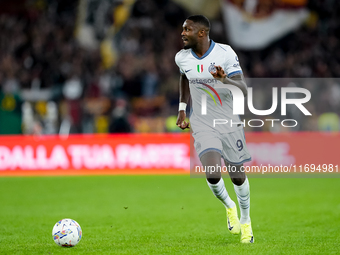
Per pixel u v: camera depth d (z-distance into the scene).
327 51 46.03
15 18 47.94
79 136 31.47
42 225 15.94
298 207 19.36
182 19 46.94
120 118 33.03
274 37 44.75
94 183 27.58
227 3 44.25
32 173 31.30
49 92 40.34
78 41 45.22
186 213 18.25
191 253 11.29
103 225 15.90
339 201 20.88
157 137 31.39
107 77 40.81
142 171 31.39
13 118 35.56
